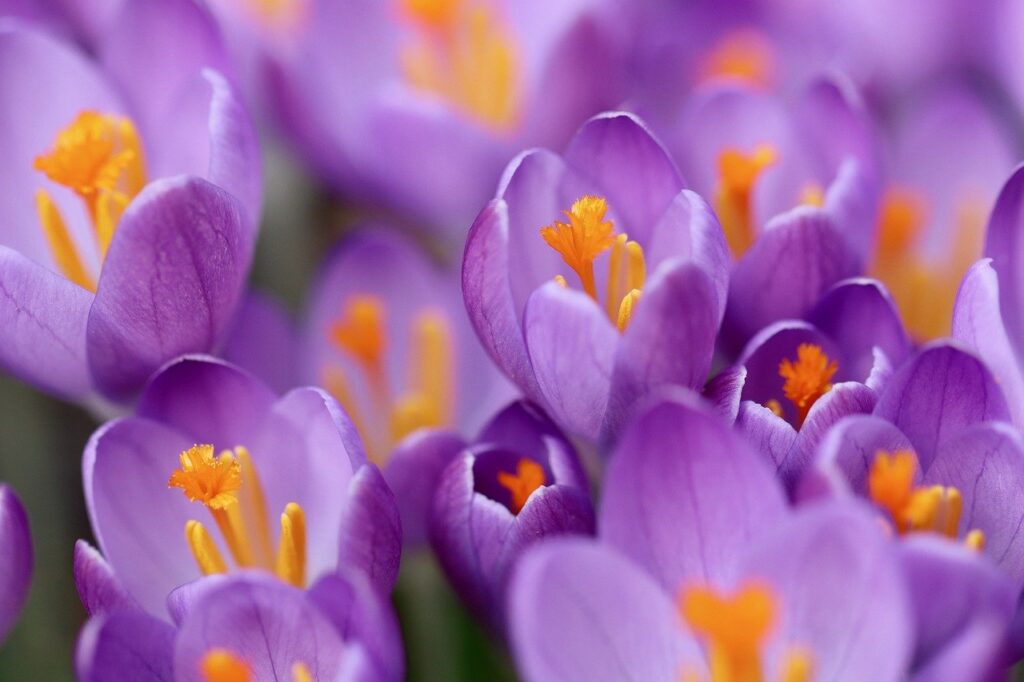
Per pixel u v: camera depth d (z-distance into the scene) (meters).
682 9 0.58
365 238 0.54
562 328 0.48
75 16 0.56
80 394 0.51
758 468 0.46
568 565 0.46
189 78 0.52
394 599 0.52
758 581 0.46
